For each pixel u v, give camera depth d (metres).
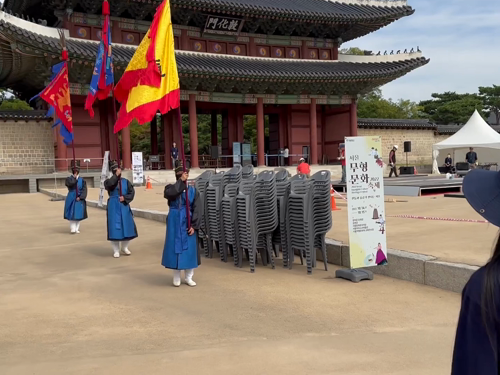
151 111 8.27
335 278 7.91
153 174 33.75
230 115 42.09
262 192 8.73
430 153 47.47
